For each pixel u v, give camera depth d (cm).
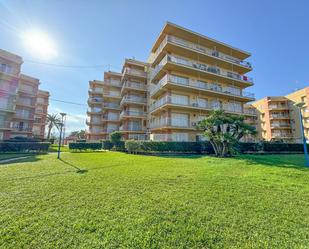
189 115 2325
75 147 2492
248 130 1311
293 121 4050
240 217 317
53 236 253
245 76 2802
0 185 512
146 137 2950
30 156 1448
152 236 254
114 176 639
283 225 289
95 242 239
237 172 718
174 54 2350
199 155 1563
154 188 491
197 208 354
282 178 611
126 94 3259
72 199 401
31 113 3603
